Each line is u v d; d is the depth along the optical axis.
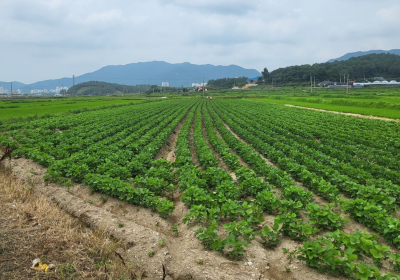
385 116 41.47
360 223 9.25
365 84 141.00
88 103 82.19
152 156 17.53
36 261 6.50
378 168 14.11
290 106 64.69
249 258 7.27
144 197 10.28
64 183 12.26
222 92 175.25
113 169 13.01
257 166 14.71
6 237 7.41
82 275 6.32
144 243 7.89
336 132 26.62
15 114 48.16
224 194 10.25
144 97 138.62
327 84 161.75
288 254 7.45
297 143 21.19
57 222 8.83
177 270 6.91
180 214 10.23
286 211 9.27
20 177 13.39
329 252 6.32
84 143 21.27
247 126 30.95
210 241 7.77
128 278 6.48
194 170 12.66
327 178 13.19
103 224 8.92
